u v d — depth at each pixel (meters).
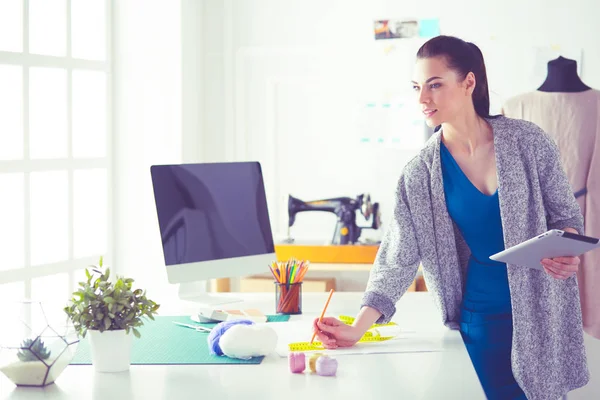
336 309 2.63
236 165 2.74
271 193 4.66
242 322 2.11
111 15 4.07
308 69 4.58
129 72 4.09
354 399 1.65
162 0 4.04
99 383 1.79
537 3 4.33
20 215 3.37
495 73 4.38
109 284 1.90
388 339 2.21
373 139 4.54
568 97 4.03
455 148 2.26
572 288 2.24
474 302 2.24
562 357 2.25
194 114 4.30
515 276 2.13
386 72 4.51
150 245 4.06
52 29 3.58
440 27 4.43
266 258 2.74
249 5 4.61
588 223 3.92
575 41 4.30
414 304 2.75
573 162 3.96
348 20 4.53
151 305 1.94
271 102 4.62
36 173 3.46
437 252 2.27
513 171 2.16
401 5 4.47
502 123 2.21
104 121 4.03
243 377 1.83
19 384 1.77
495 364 2.18
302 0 4.56
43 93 3.51
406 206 2.30
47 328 1.77
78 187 3.79
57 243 3.62
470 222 2.22
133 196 4.08
